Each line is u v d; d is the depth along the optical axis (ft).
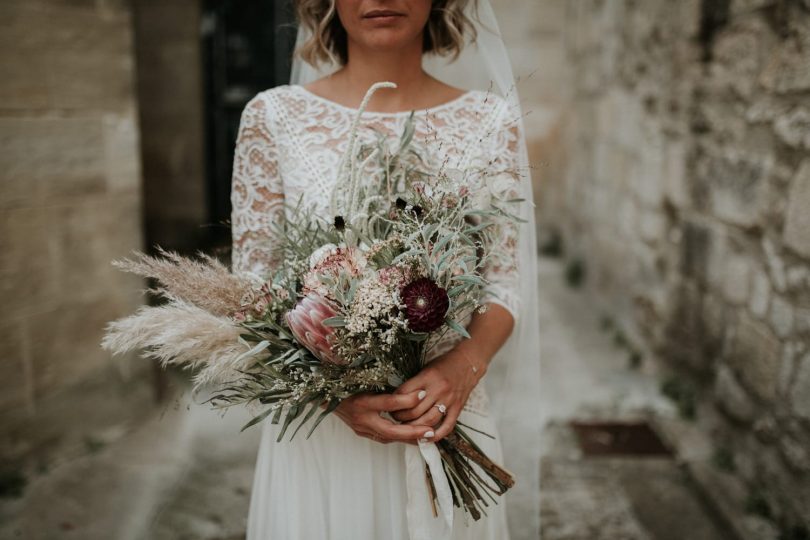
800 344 7.68
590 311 16.94
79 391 10.19
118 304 10.79
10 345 9.12
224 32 19.90
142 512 8.64
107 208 10.45
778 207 8.29
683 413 10.96
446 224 4.01
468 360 4.32
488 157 4.71
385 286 3.65
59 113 9.52
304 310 3.64
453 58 5.33
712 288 10.36
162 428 10.80
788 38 8.14
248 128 4.69
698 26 11.02
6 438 9.18
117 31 10.32
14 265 9.09
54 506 8.73
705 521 8.45
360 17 4.39
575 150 20.62
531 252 5.21
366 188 4.36
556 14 22.65
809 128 7.51
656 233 13.00
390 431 4.01
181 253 19.01
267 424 4.83
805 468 7.52
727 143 9.91
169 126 19.29
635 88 14.56
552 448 10.12
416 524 4.27
